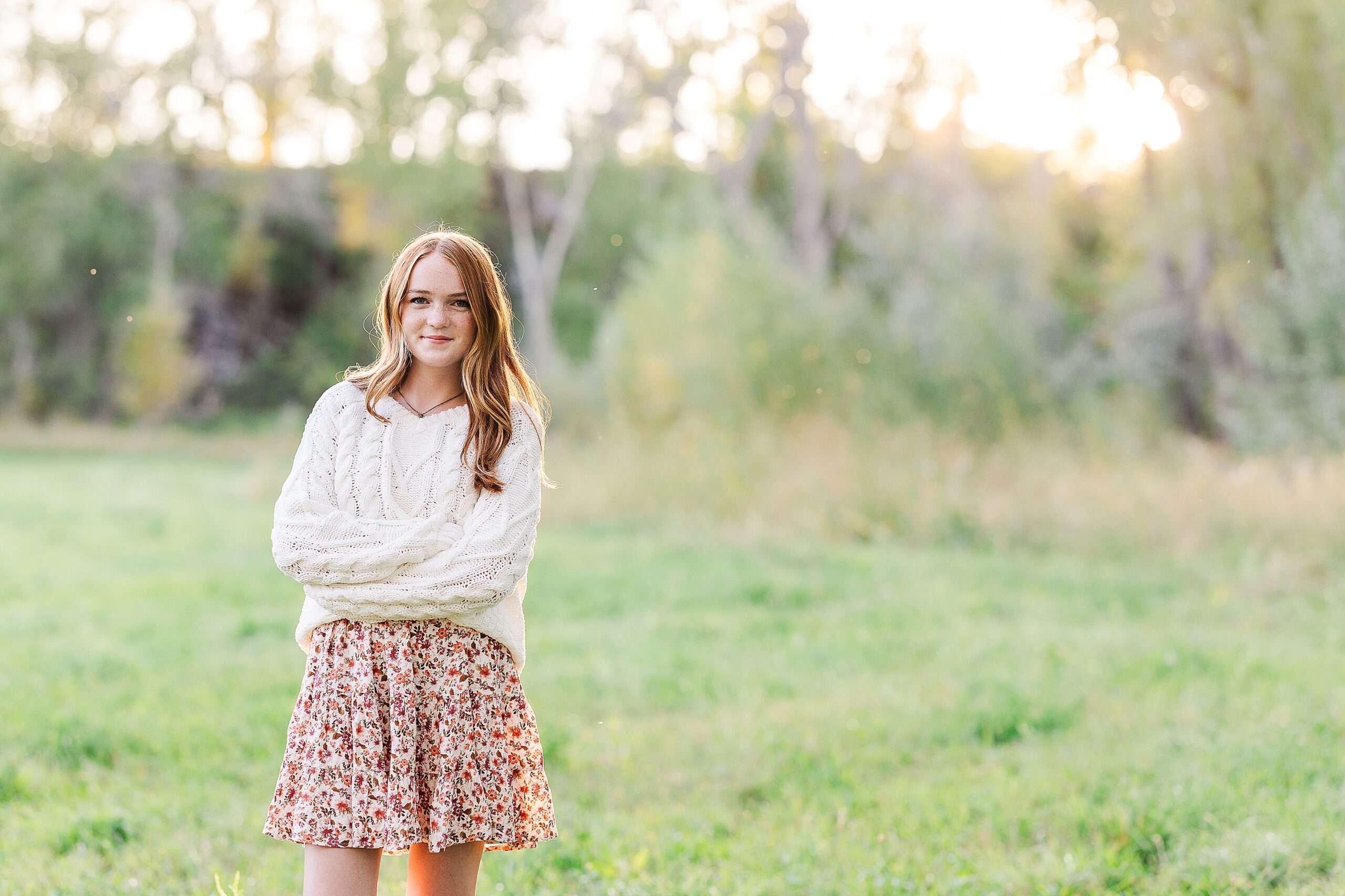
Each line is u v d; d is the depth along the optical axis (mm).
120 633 7590
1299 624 7758
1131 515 11367
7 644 7133
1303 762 4383
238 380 36625
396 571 2398
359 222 36969
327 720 2404
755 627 7820
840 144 30422
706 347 16641
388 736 2414
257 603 8906
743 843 3891
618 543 12336
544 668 6633
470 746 2439
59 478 20078
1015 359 16156
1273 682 5875
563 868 3707
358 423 2551
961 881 3439
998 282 20547
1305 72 14719
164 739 5078
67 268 33125
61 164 33469
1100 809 4000
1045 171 30719
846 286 17969
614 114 34500
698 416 16219
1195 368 22156
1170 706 5469
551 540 12555
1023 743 5125
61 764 4766
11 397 33188
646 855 3684
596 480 14828
